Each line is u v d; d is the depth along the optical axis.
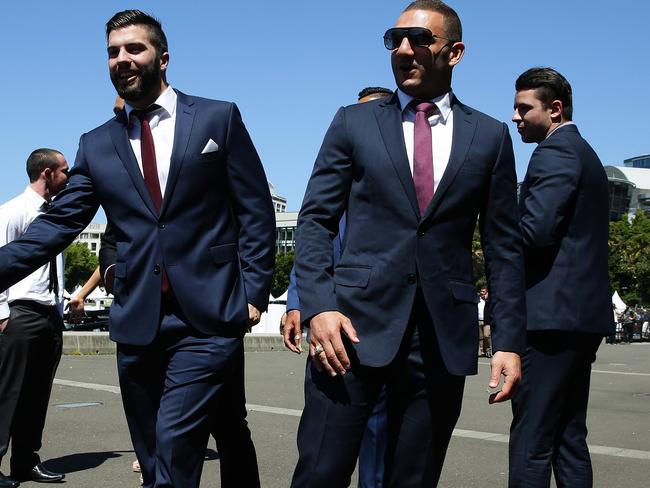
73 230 3.65
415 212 2.90
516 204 3.07
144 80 3.53
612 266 69.44
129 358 3.55
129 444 6.87
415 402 2.92
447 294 2.90
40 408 5.52
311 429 2.86
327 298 2.85
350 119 3.02
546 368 3.89
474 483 5.53
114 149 3.59
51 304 5.54
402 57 2.98
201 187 3.55
